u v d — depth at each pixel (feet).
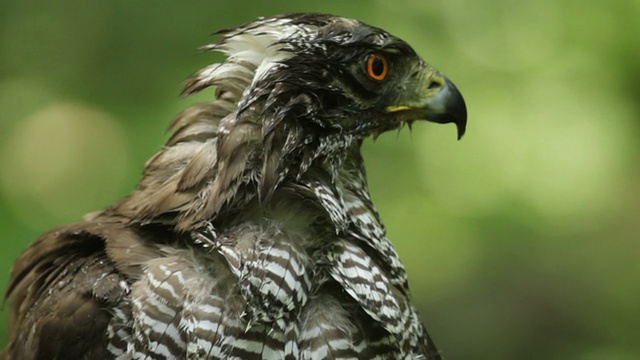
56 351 19.69
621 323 43.65
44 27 40.73
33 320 20.54
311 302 19.95
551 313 44.09
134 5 40.14
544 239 43.86
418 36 42.34
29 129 39.75
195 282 19.27
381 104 22.00
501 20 43.65
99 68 39.93
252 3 39.96
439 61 42.39
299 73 20.51
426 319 43.50
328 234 20.35
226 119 20.20
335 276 19.97
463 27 43.09
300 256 19.76
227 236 19.62
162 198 20.08
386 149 41.75
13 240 35.06
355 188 21.68
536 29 44.39
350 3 41.22
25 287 22.00
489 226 42.50
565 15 44.78
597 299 44.06
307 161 20.33
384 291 20.30
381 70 21.88
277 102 20.18
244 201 19.88
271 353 19.15
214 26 39.73
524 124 42.80
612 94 44.57
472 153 42.39
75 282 19.99
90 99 39.63
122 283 19.49
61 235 21.13
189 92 21.43
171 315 19.04
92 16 40.45
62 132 39.40
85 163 38.65
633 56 44.65
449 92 22.72
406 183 41.96
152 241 20.11
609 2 44.65
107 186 36.91
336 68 21.11
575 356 43.32
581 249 44.70
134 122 38.32
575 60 44.39
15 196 37.65
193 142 20.98
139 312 19.08
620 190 44.37
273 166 19.85
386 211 41.73
